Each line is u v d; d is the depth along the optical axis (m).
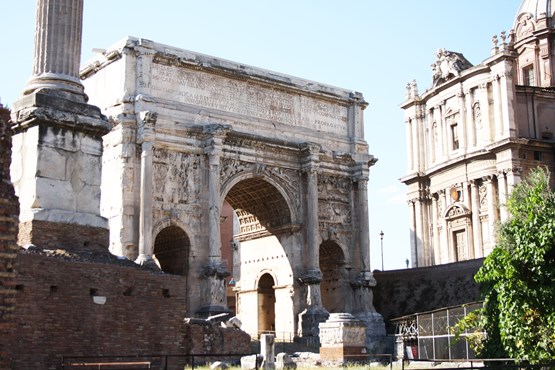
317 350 54.66
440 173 79.94
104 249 23.09
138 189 53.34
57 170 22.77
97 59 57.12
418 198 82.50
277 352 52.94
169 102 55.94
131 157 53.50
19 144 23.23
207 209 56.44
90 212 23.30
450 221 77.94
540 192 25.20
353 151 66.81
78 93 23.98
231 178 58.66
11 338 16.20
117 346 19.84
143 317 20.55
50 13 24.16
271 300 67.31
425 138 83.44
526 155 73.00
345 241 65.88
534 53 86.06
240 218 68.75
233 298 95.56
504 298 24.95
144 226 52.12
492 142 73.88
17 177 23.03
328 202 65.25
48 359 18.47
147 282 20.84
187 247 55.94
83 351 19.12
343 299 65.25
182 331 21.34
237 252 78.06
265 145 60.75
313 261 61.25
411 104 84.69
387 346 57.78
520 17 89.69
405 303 67.25
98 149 23.77
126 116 53.62
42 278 18.70
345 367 37.22
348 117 67.81
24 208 22.52
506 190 71.56
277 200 63.22
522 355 24.25
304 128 64.31
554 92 77.75
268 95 62.53
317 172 63.62
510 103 72.75
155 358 20.48
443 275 65.06
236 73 60.00
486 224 73.44
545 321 24.25
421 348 48.47
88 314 19.42
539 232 24.00
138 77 54.88
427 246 81.50
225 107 59.50
